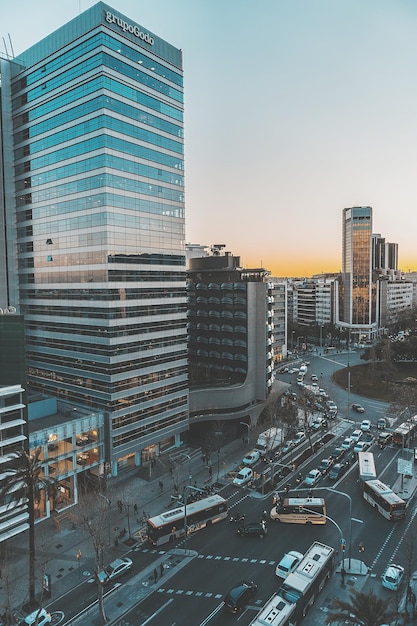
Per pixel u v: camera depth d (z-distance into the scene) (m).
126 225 78.88
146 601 48.22
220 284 108.56
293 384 148.88
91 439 75.00
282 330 192.62
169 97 87.75
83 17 76.06
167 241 88.06
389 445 94.50
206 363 112.69
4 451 54.62
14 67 90.31
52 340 88.19
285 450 90.56
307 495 72.25
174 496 72.12
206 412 97.69
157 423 86.31
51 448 68.31
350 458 87.19
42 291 89.44
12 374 56.41
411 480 77.31
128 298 79.56
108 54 74.56
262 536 60.16
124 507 68.88
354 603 37.06
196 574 52.47
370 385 146.12
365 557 55.03
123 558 55.09
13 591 50.12
